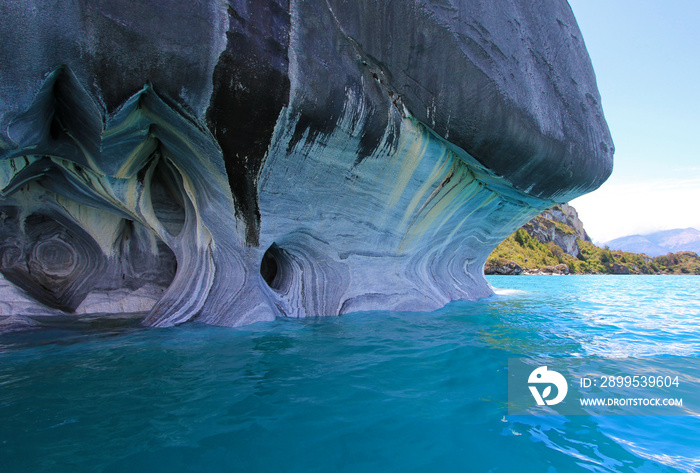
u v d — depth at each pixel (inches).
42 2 94.3
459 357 123.0
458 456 66.8
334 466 62.5
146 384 94.3
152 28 105.3
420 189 188.4
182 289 166.6
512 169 184.1
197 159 142.6
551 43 193.9
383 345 135.2
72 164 150.6
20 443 66.0
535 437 74.6
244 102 124.0
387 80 149.7
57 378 97.0
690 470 65.0
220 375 101.7
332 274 194.1
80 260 197.8
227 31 114.7
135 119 123.3
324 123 140.8
